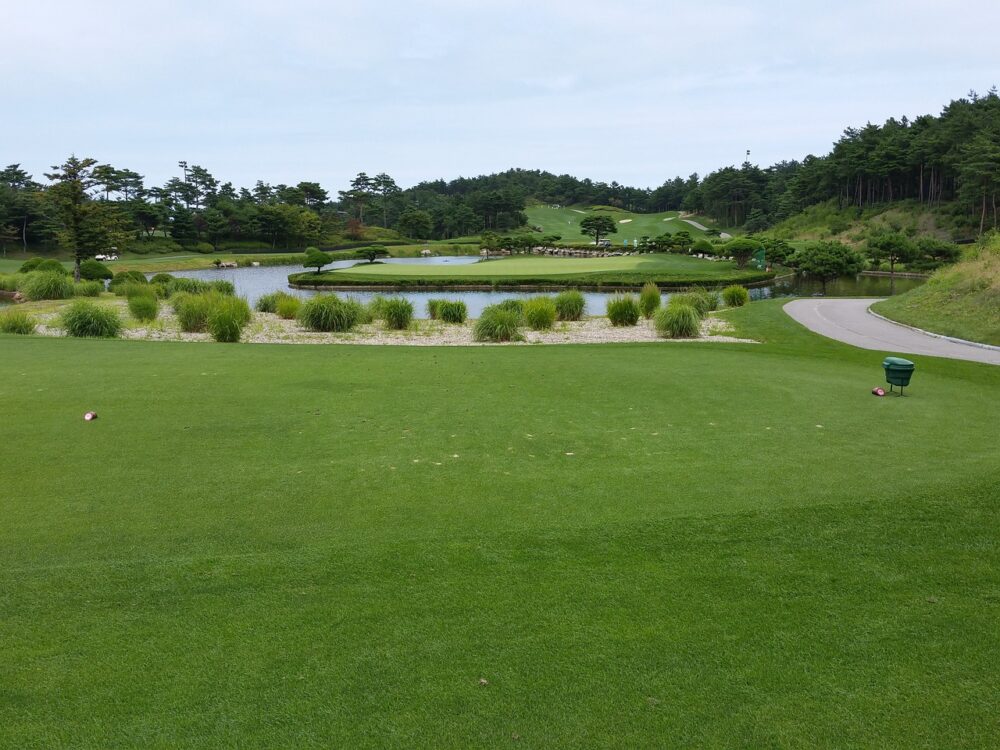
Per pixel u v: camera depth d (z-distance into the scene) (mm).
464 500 5262
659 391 9320
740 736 2783
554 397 8891
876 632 3514
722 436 7082
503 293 39281
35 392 8789
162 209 74625
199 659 3270
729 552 4395
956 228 62875
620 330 20047
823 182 81750
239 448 6547
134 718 2871
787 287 43094
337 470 5938
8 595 3824
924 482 5617
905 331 18422
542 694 3027
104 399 8445
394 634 3482
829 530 4711
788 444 6797
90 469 5914
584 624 3578
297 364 11172
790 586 3977
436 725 2838
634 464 6152
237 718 2873
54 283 27719
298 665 3225
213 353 12352
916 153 70188
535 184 153000
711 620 3621
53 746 2709
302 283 42125
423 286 41438
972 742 2756
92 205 37156
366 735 2779
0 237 63875
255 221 82000
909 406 8578
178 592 3875
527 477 5785
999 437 7102
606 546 4469
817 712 2924
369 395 8898
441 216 105750
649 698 3008
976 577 4082
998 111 67562
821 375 10742
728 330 19531
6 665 3217
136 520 4855
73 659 3268
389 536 4605
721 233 95562
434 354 12594
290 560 4250
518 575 4086
